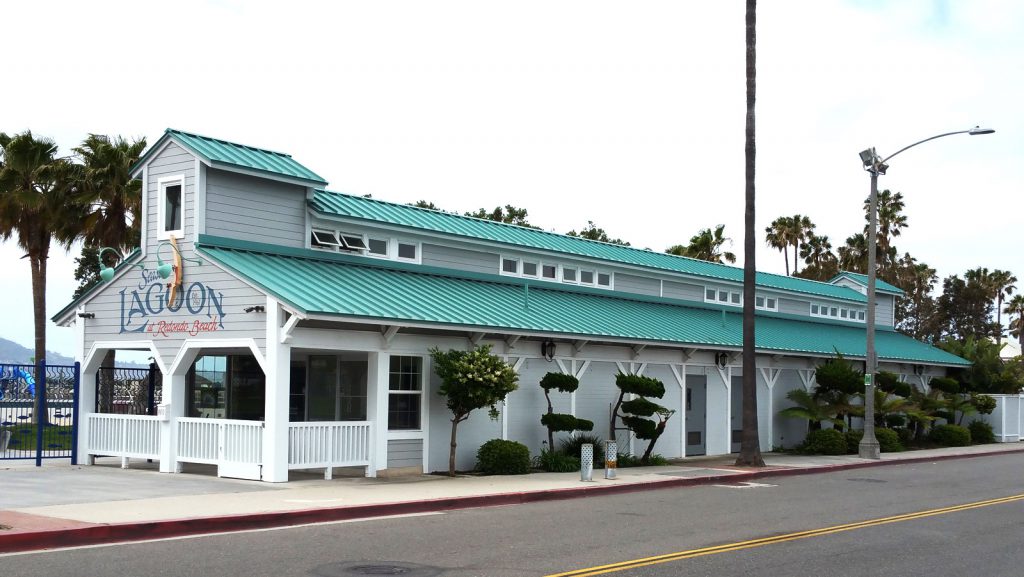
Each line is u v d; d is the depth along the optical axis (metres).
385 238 23.36
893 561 11.54
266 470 17.80
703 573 10.46
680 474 22.38
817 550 12.22
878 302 44.88
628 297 30.77
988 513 16.42
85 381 21.53
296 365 22.58
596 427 25.34
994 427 41.34
